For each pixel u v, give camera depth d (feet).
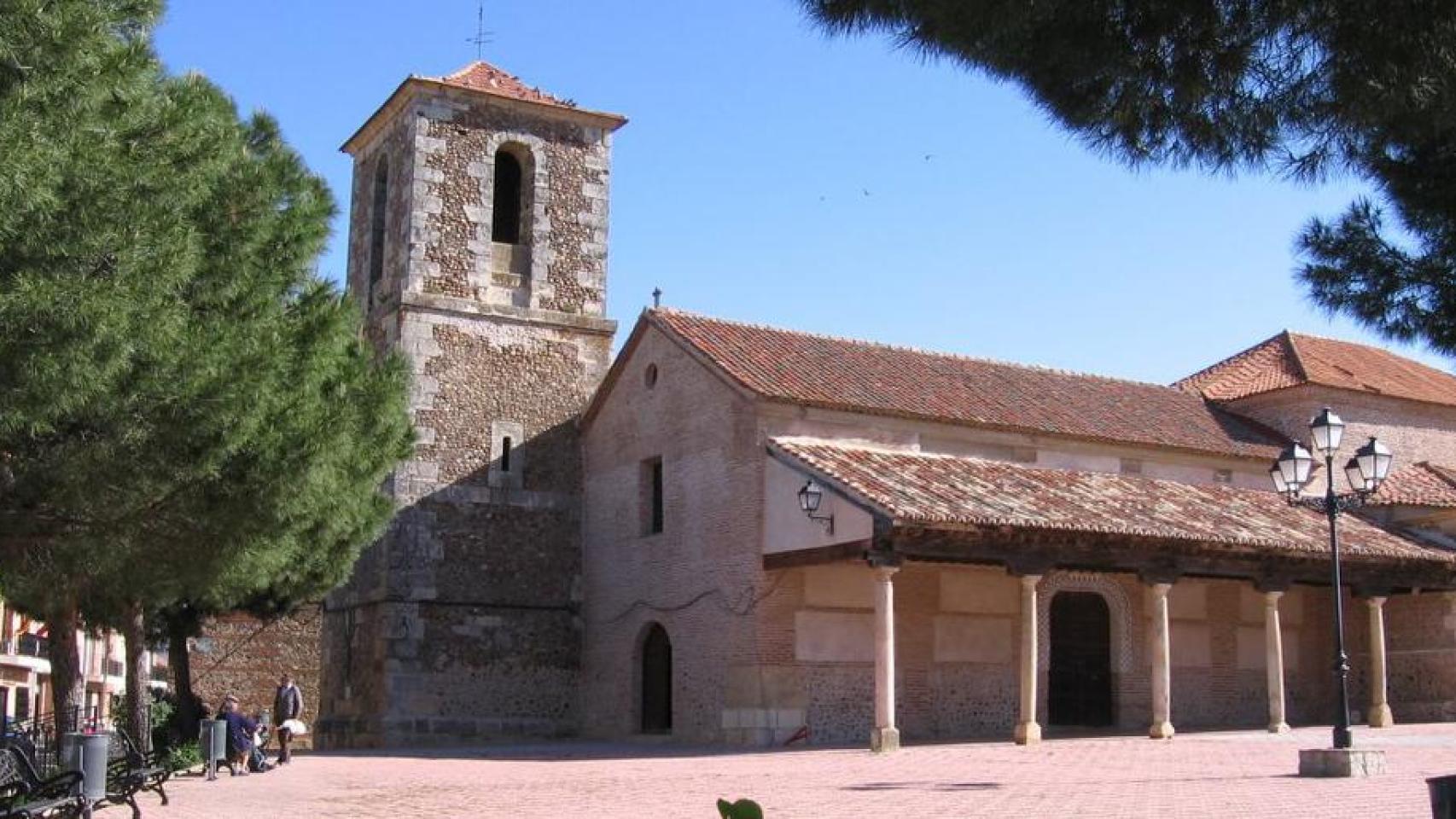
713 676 88.17
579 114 108.78
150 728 78.07
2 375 35.96
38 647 141.18
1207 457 103.91
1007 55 26.73
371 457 57.57
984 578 92.48
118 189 37.45
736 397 89.20
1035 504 83.20
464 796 55.52
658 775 63.93
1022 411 98.12
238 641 131.54
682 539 93.20
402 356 63.77
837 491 78.89
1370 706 100.17
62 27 35.24
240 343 43.04
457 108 104.63
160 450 41.68
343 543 68.13
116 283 37.22
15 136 33.88
